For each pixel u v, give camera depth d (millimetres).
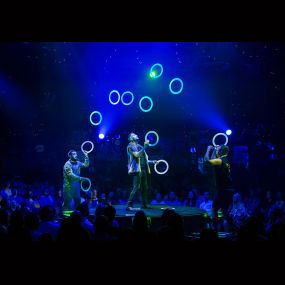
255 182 13602
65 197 9117
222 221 8516
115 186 14828
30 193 11766
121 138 15609
